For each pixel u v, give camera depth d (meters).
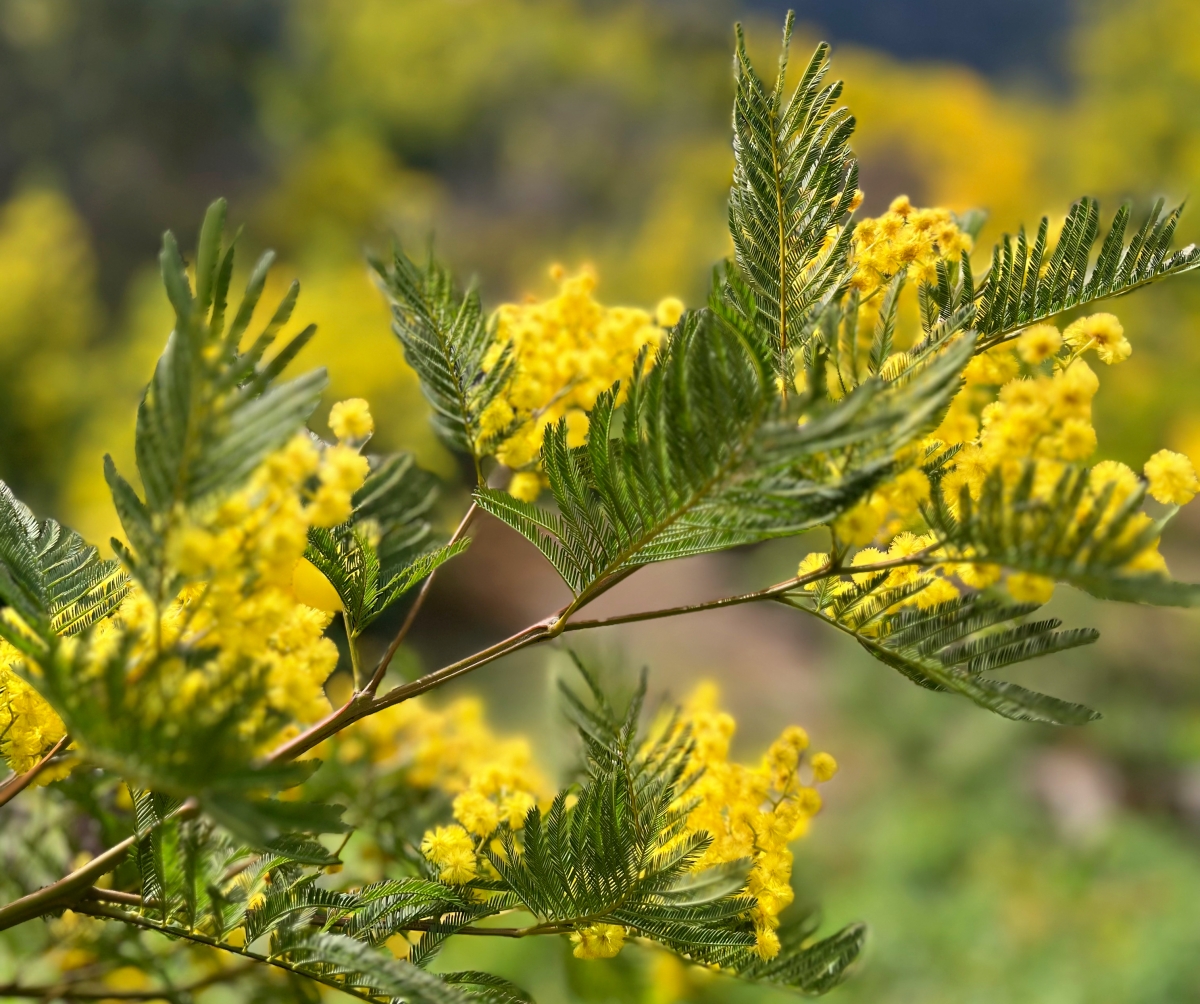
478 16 10.66
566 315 0.59
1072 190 4.96
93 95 7.32
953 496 0.53
